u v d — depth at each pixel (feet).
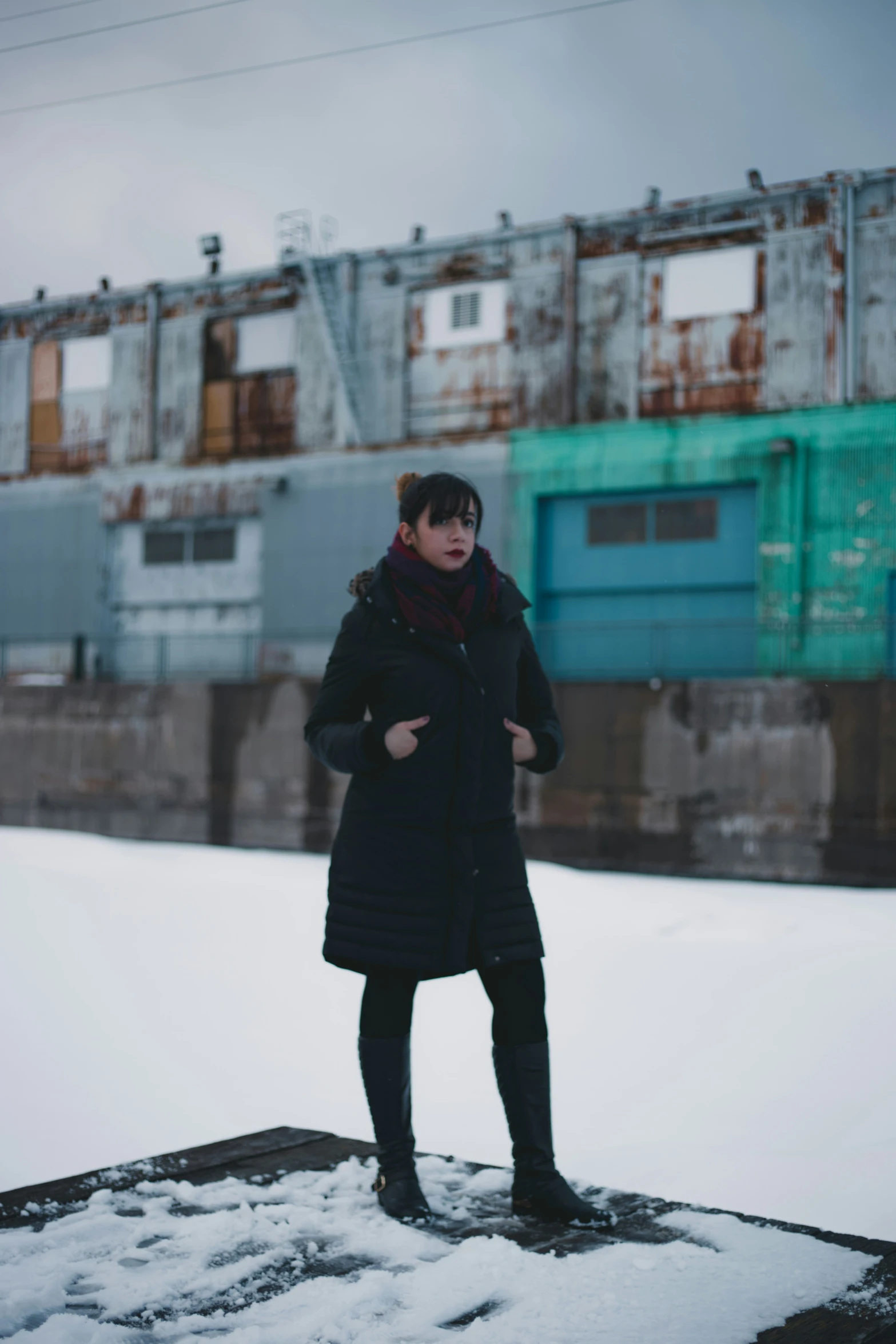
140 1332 6.98
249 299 77.51
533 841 58.23
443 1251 8.41
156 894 39.40
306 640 73.31
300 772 64.59
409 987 9.72
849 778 53.01
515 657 10.01
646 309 67.72
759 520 63.72
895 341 62.75
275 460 74.79
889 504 61.41
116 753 69.36
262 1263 8.11
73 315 82.17
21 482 82.43
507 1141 14.98
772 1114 15.23
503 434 69.10
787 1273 7.88
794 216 64.64
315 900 38.73
